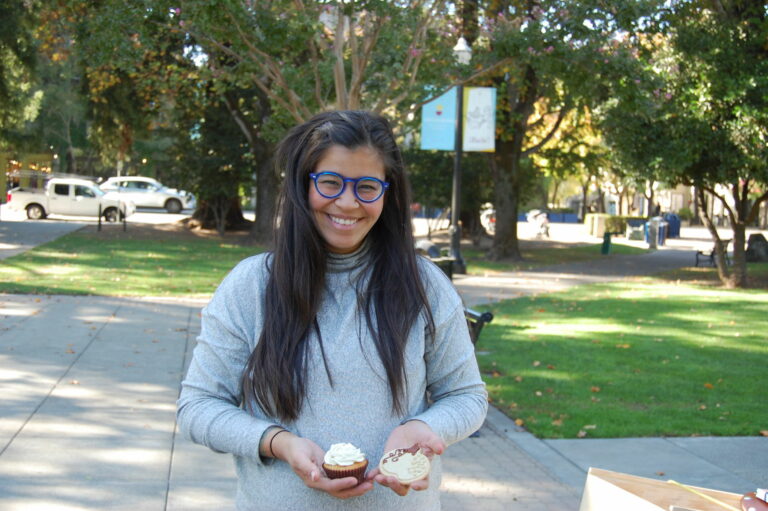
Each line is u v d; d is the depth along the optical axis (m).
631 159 17.08
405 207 1.97
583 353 9.52
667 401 7.40
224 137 26.59
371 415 1.83
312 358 1.82
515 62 12.72
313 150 1.87
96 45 12.22
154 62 18.27
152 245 23.45
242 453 1.80
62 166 50.62
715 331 11.41
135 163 45.34
